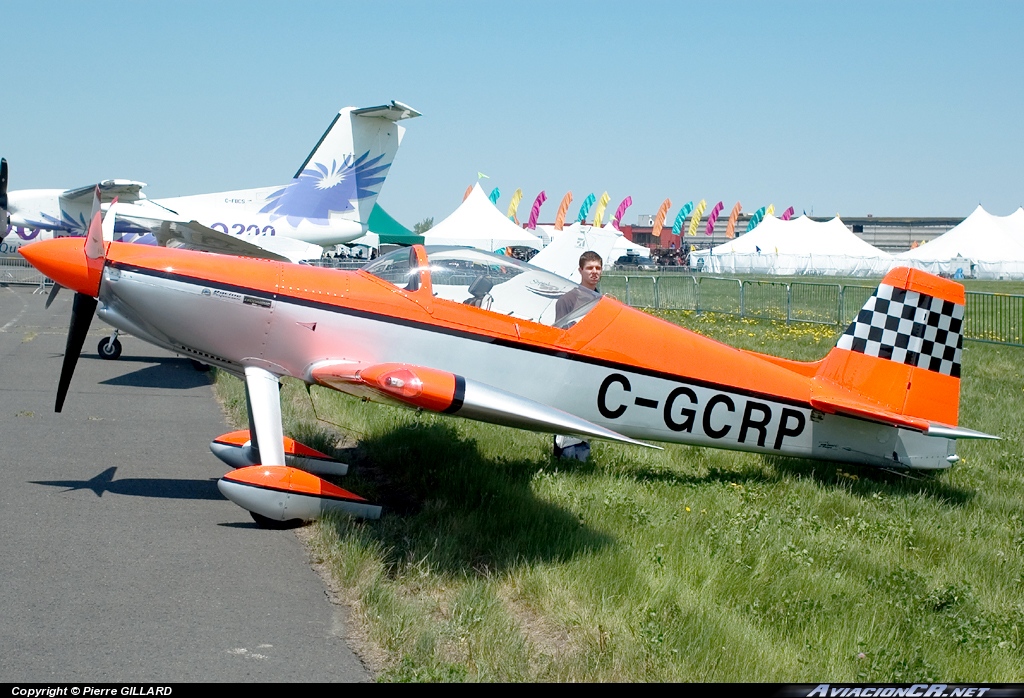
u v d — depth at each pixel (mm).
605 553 4688
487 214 42125
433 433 7301
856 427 6867
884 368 6941
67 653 3494
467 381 5145
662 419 6551
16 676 3285
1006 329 17078
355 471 6426
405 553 4723
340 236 21594
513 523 5133
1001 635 4273
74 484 5863
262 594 4211
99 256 5828
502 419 5156
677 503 5914
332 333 5930
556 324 6297
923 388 6977
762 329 17031
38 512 5230
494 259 6344
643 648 3701
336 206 21469
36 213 24391
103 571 4379
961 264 52094
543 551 4762
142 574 4371
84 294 6059
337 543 4727
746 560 4867
